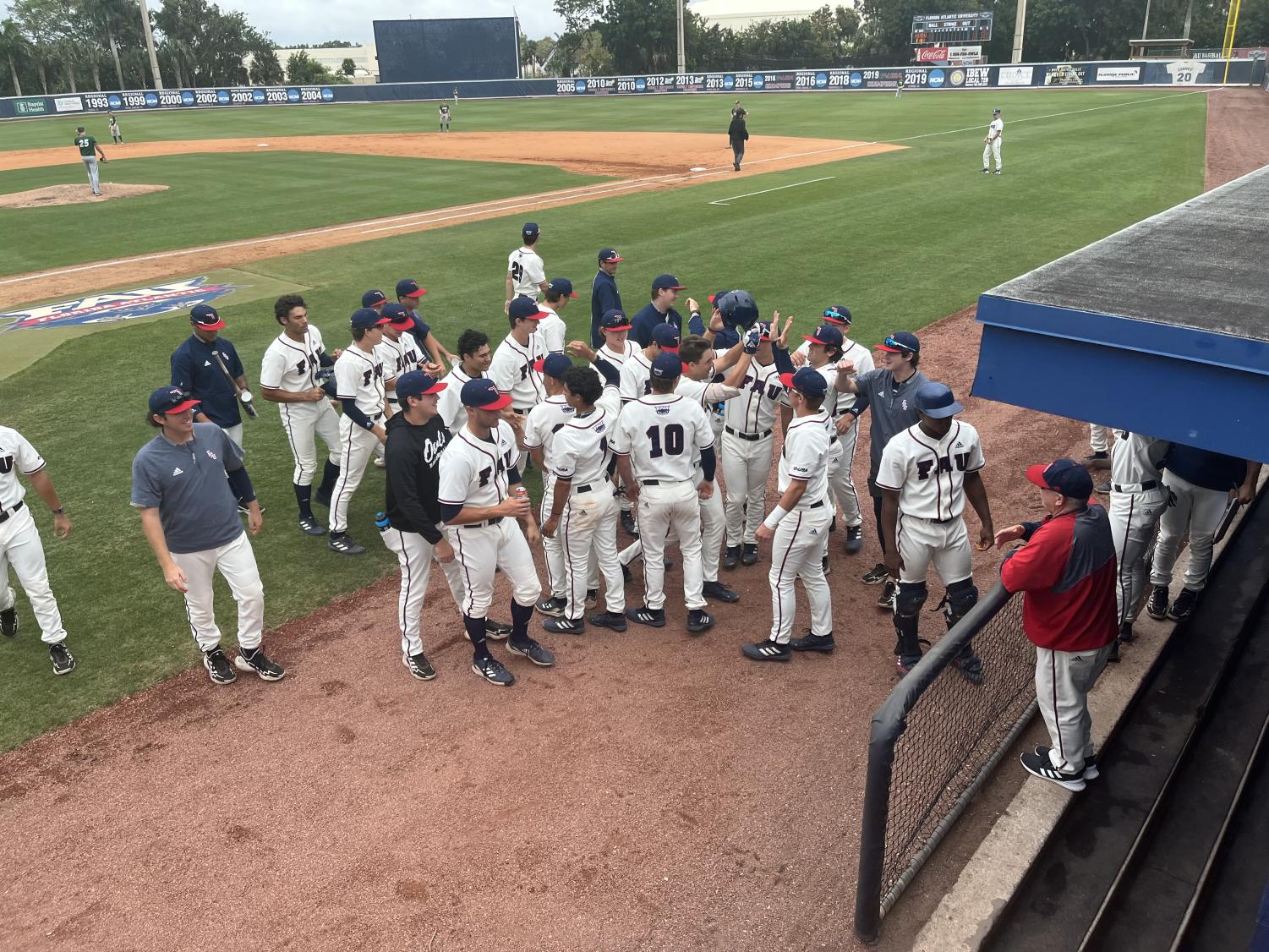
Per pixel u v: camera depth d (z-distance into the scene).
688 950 3.72
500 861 4.18
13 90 76.81
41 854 4.27
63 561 7.01
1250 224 4.96
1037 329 3.38
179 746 5.00
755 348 5.88
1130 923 4.00
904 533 5.18
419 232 19.58
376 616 6.30
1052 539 4.00
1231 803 4.66
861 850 3.53
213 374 7.18
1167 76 50.44
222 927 3.87
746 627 6.06
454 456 4.99
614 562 5.93
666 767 4.74
